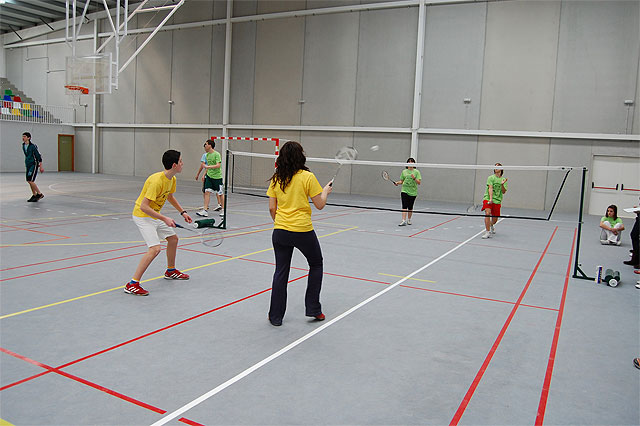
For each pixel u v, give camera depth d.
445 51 17.55
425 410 2.83
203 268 6.11
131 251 6.93
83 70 14.74
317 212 13.42
